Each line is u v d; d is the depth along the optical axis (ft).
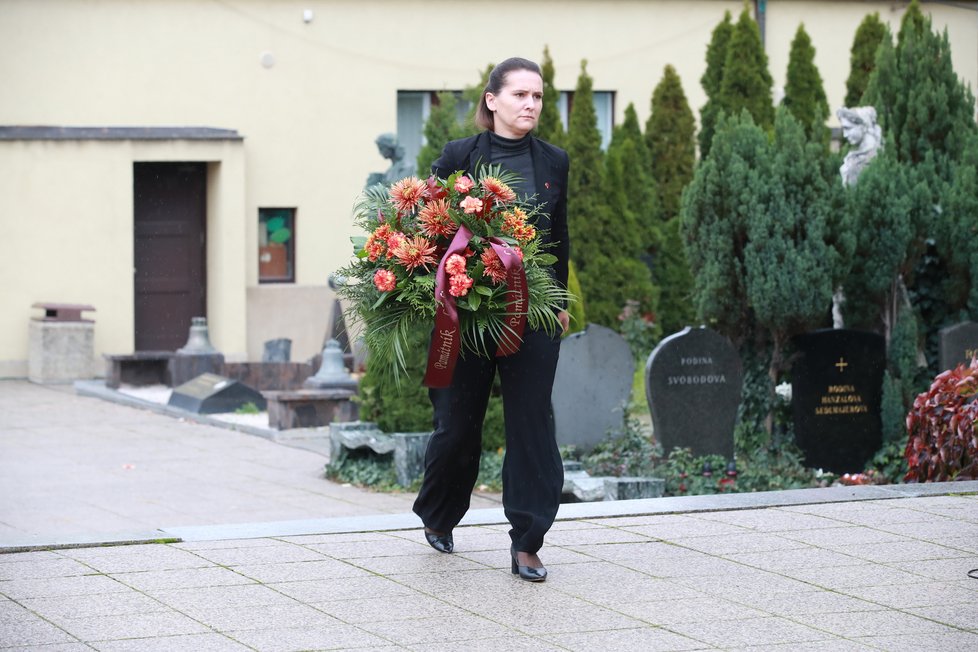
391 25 66.59
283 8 64.49
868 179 38.06
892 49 43.93
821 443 36.65
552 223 18.22
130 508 32.50
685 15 72.18
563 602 16.66
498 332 16.94
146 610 16.16
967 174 38.58
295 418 44.42
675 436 33.68
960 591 17.22
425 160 39.01
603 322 60.08
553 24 69.67
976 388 27.55
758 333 38.29
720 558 18.95
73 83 61.41
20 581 17.44
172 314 64.23
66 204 60.08
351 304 17.88
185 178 64.03
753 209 36.47
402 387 36.37
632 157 62.39
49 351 58.03
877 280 37.93
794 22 74.28
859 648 14.88
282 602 16.56
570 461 34.09
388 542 19.89
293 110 65.10
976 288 38.24
